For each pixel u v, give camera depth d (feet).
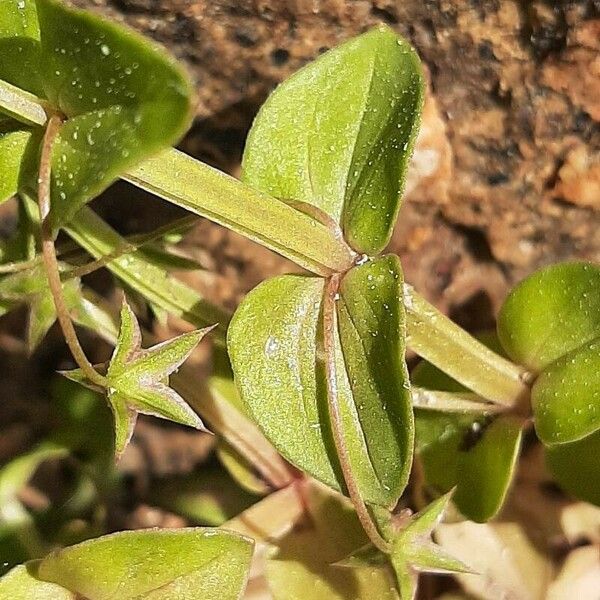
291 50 0.21
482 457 0.21
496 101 0.22
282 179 0.18
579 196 0.22
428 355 0.20
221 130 0.23
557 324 0.20
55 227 0.15
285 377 0.18
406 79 0.18
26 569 0.18
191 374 0.23
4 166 0.16
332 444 0.18
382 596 0.21
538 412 0.20
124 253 0.19
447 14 0.20
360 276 0.18
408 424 0.17
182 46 0.21
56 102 0.15
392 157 0.18
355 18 0.21
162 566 0.18
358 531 0.22
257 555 0.22
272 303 0.18
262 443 0.23
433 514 0.18
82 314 0.21
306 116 0.18
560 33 0.20
